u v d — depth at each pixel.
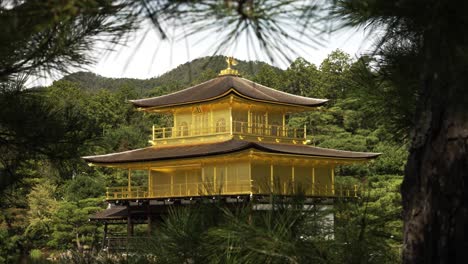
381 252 6.82
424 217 6.30
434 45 5.28
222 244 6.52
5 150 8.80
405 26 5.79
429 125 6.23
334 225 6.84
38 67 6.85
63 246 62.69
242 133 49.19
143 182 80.38
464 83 5.61
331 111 83.38
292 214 6.61
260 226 6.56
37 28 4.95
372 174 66.00
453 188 6.00
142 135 104.12
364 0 5.29
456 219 5.98
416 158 6.49
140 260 7.84
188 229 7.17
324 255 6.41
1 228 60.47
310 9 4.27
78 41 6.27
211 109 50.12
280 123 52.59
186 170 50.28
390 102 8.81
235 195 43.75
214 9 4.09
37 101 8.44
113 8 4.91
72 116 8.74
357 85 9.03
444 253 6.03
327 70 101.88
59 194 73.88
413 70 7.43
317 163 49.28
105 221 53.97
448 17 5.09
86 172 78.50
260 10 4.16
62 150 8.66
